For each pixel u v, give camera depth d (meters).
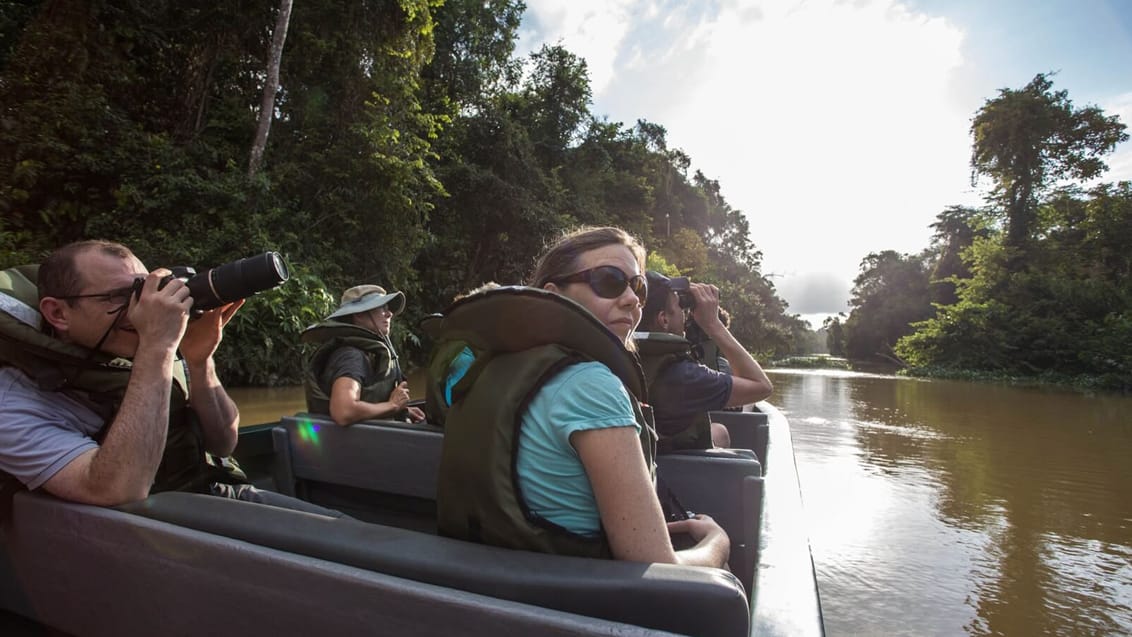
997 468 4.21
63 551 1.01
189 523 0.93
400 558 0.75
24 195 7.67
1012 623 1.91
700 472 1.44
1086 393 12.73
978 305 20.75
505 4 16.67
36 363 1.12
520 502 0.82
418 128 11.95
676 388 1.59
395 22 11.02
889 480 3.82
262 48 10.50
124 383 1.22
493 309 0.88
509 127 16.59
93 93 8.38
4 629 1.07
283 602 0.77
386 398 2.20
